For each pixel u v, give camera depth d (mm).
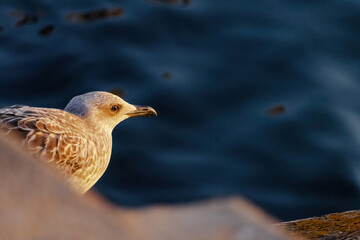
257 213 2037
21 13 19703
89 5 20203
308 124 16438
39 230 1754
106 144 8531
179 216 1932
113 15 19766
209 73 17922
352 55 18766
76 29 19156
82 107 8547
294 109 16828
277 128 16281
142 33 19203
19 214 1754
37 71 17641
